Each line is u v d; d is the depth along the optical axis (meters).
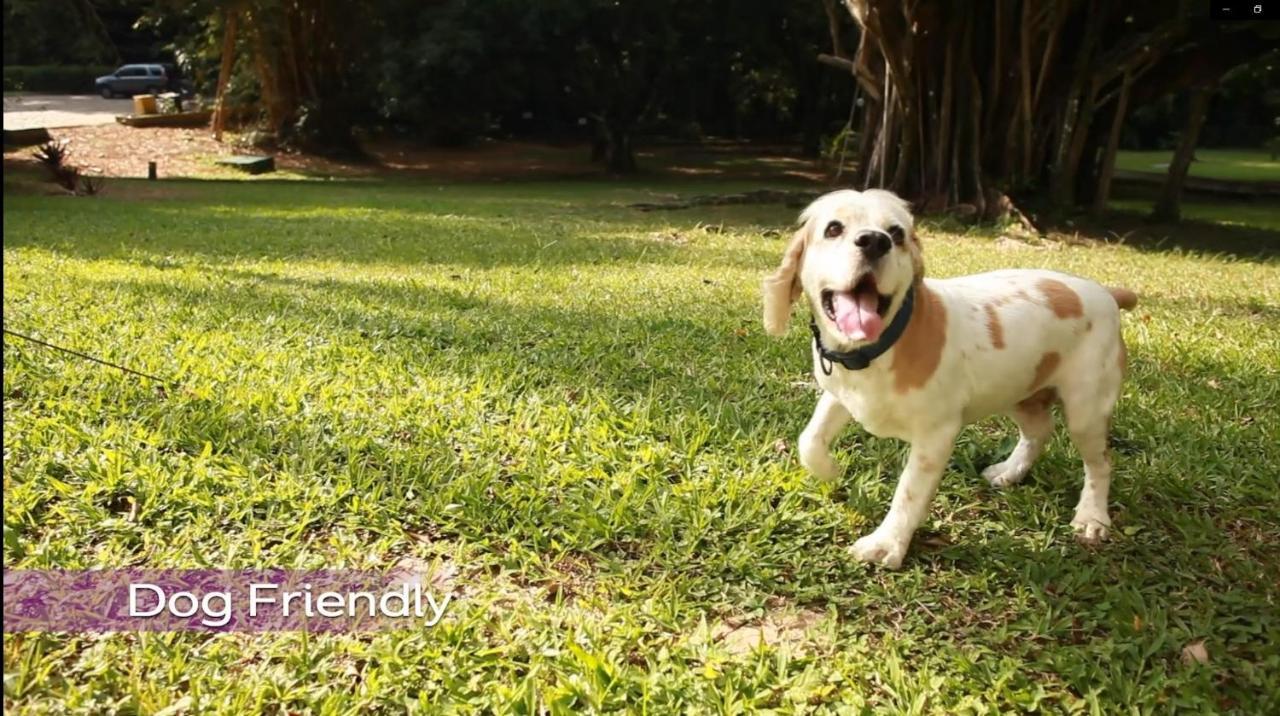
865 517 4.25
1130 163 40.62
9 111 40.75
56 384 5.16
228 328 6.68
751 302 8.48
